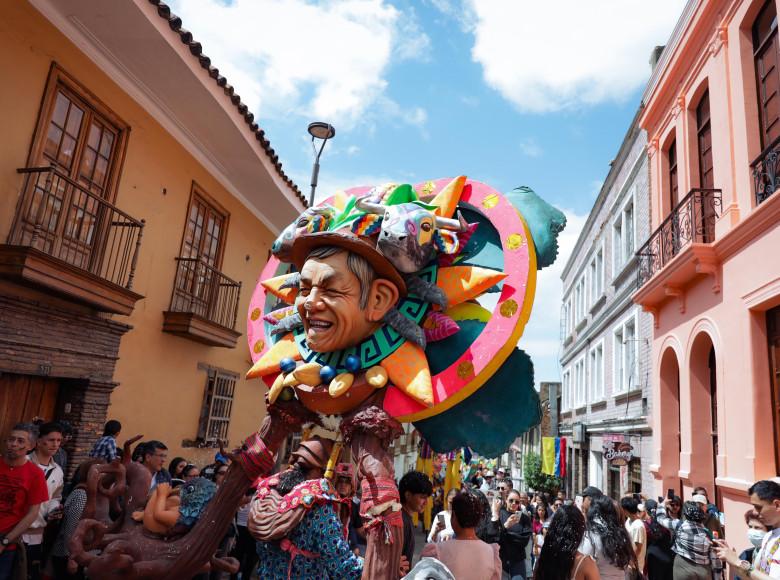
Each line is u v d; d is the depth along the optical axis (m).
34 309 6.17
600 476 17.11
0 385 6.21
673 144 11.07
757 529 4.89
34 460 4.67
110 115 7.43
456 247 2.46
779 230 6.57
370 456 2.21
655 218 11.30
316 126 8.05
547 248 2.66
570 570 2.97
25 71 6.15
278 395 2.49
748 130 7.71
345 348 2.45
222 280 10.51
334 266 2.32
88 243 7.12
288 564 2.24
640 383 12.40
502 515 6.70
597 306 18.19
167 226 8.73
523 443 33.69
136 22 6.61
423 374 2.28
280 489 2.38
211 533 2.35
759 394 6.94
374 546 2.07
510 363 2.45
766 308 7.05
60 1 6.35
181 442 9.28
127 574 2.19
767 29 7.64
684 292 9.43
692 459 8.87
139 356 8.15
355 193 3.09
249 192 11.12
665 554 5.85
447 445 2.49
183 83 7.79
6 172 5.92
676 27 10.09
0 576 3.89
